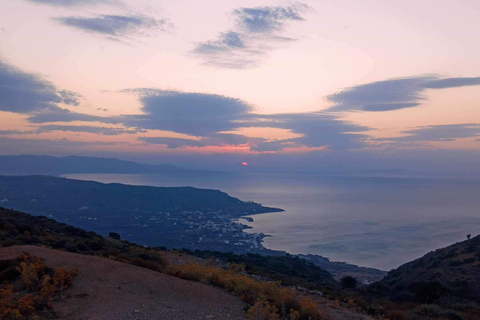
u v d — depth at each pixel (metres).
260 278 18.12
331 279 32.97
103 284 10.05
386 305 16.30
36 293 8.93
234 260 26.73
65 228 23.00
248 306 10.24
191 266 14.31
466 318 14.29
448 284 25.83
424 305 15.41
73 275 10.10
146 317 8.40
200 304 10.02
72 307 8.38
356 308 14.14
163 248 27.19
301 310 10.61
